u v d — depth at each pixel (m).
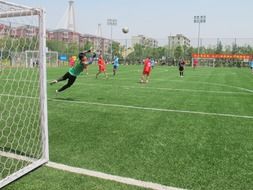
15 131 6.19
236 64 61.72
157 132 6.50
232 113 8.95
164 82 19.53
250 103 11.07
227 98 12.37
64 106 9.26
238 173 4.38
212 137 6.23
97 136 6.03
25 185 3.75
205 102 11.06
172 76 26.38
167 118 7.99
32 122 6.92
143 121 7.54
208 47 69.62
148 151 5.22
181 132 6.57
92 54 11.57
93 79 20.12
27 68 5.55
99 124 7.05
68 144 5.46
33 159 4.61
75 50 53.94
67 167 4.37
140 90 14.34
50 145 5.37
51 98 10.81
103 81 18.72
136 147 5.41
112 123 7.20
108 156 4.90
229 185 3.98
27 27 4.61
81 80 19.14
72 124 6.96
